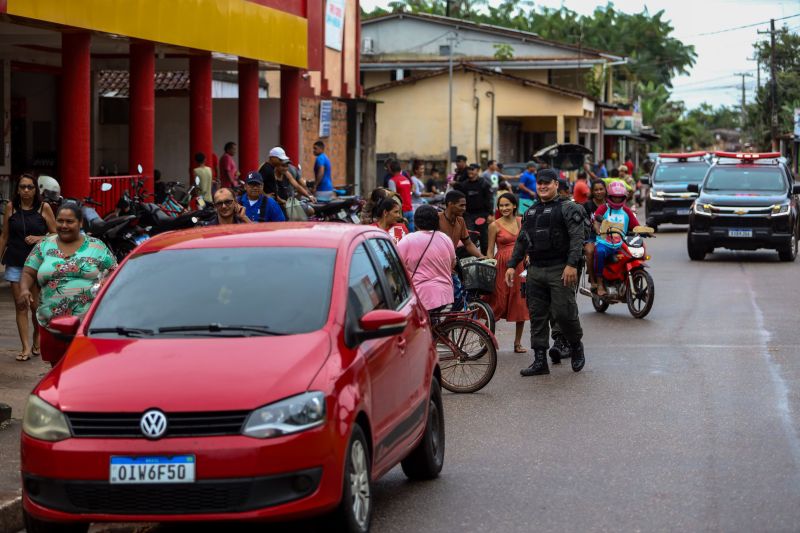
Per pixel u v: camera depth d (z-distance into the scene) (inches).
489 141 1987.0
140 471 223.0
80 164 665.6
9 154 901.2
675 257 1019.3
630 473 312.0
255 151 932.0
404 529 264.2
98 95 1086.4
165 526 275.4
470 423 379.6
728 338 555.2
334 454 230.1
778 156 1044.5
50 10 606.9
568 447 343.6
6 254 458.0
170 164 1069.8
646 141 3368.6
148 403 225.5
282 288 262.4
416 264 432.5
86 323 262.2
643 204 2121.1
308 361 237.8
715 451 335.0
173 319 257.3
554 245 457.7
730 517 269.6
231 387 227.8
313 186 973.8
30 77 1010.1
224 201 442.6
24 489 234.7
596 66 2244.1
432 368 309.9
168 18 738.8
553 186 457.4
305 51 983.6
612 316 641.6
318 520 238.4
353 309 262.2
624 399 413.7
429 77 1984.5
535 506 282.0
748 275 855.7
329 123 1238.9
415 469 305.1
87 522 228.4
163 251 280.5
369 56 2324.1
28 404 237.5
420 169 1092.5
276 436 223.9
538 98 1966.0
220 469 221.6
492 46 2405.3
